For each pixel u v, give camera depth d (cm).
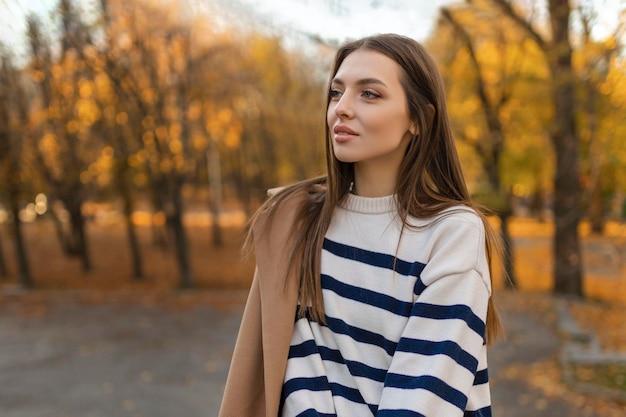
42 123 1412
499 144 1210
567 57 845
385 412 98
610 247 852
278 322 117
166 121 1491
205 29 1388
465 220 109
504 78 1127
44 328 1130
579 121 1031
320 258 119
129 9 1160
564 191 1181
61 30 751
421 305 104
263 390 123
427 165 118
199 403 691
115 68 1228
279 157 2053
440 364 98
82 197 1791
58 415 652
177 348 974
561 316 1052
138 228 2895
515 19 864
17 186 1518
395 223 115
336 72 124
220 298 1437
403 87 114
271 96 1775
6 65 1039
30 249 2242
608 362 759
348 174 126
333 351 114
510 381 714
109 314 1262
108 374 823
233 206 4009
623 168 926
